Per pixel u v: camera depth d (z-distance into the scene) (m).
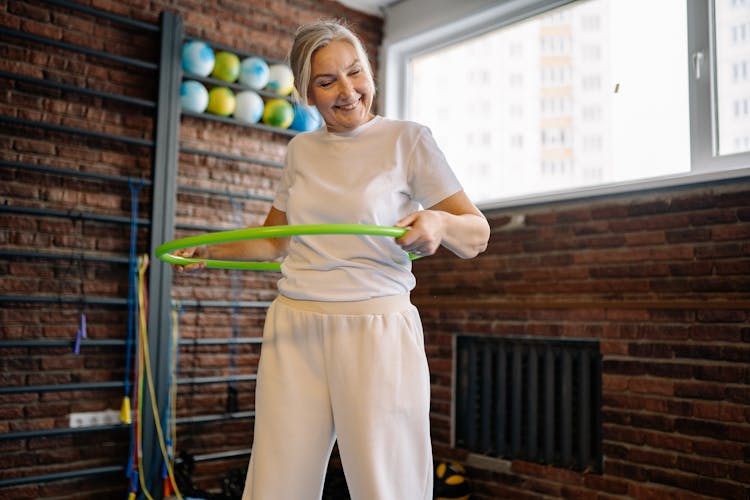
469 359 3.65
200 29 3.73
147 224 3.40
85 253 3.29
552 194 3.32
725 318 2.65
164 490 3.26
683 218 2.84
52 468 3.14
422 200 1.33
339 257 1.24
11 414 3.06
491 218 3.62
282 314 1.28
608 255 3.09
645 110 3.18
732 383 2.62
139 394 3.27
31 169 3.12
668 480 2.77
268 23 4.00
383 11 4.51
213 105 3.62
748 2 2.86
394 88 4.47
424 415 1.23
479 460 3.49
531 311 3.34
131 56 3.50
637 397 2.91
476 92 4.04
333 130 1.34
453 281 3.78
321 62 1.23
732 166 2.81
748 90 2.84
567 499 3.10
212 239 1.25
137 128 3.49
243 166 3.85
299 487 1.25
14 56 3.15
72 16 3.32
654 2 3.19
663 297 2.88
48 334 3.17
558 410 3.28
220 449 3.69
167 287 3.39
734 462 2.59
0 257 3.07
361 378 1.18
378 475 1.16
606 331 3.03
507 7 3.77
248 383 3.83
